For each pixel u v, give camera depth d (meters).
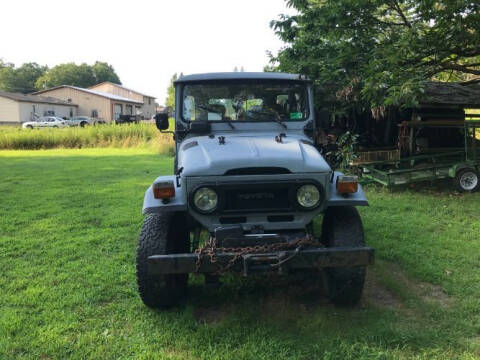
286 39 10.08
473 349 3.04
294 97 4.45
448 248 5.04
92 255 5.00
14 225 6.28
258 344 3.12
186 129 4.42
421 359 2.93
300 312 3.60
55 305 3.73
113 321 3.49
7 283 4.23
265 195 3.32
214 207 3.25
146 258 3.42
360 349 3.05
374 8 8.57
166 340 3.19
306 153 3.56
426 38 8.06
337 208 3.70
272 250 3.14
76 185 9.73
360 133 11.05
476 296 3.84
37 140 21.45
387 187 8.56
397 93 7.08
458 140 10.88
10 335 3.25
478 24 7.70
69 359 2.97
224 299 3.87
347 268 3.43
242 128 4.38
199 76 4.44
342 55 8.74
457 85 10.90
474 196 7.80
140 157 16.48
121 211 7.11
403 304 3.74
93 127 23.33
